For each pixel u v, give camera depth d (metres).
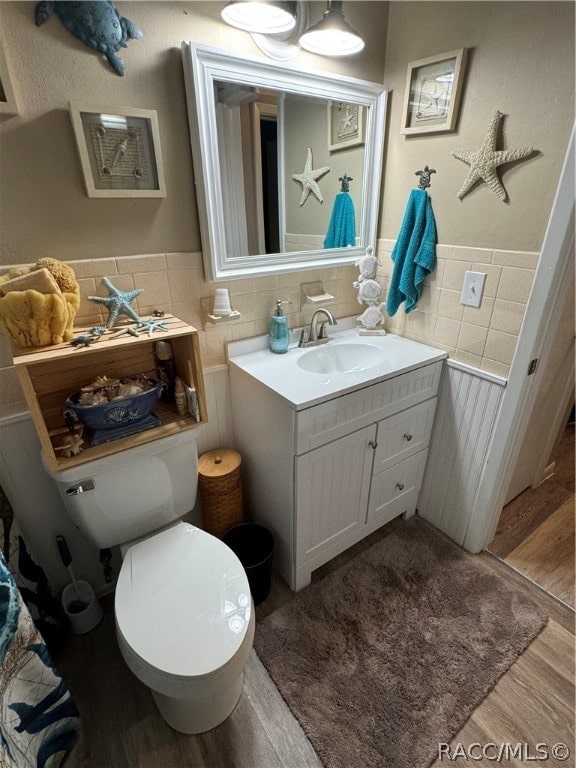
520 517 1.88
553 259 1.15
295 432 1.19
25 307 0.88
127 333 1.05
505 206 1.23
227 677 0.91
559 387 1.77
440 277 1.48
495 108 1.17
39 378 1.11
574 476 2.14
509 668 1.27
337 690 1.21
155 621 0.97
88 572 1.45
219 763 1.07
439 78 1.28
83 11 0.90
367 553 1.68
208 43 1.09
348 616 1.42
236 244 1.32
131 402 1.08
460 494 1.66
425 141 1.39
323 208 1.48
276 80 1.22
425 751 1.08
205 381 1.45
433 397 1.59
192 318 1.34
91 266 1.10
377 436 1.44
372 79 1.44
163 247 1.21
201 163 1.14
